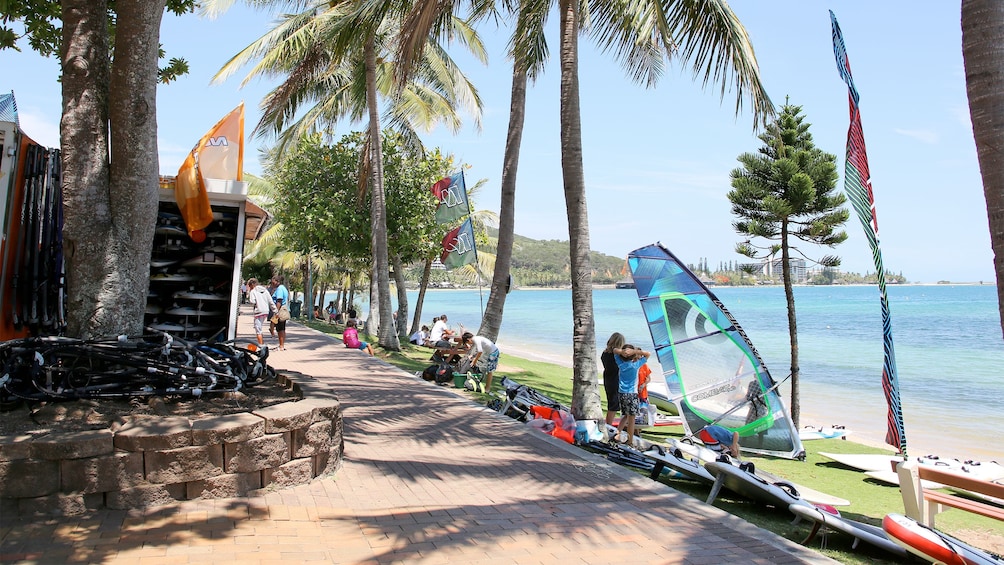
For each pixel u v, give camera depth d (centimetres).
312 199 2309
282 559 396
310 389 636
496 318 1409
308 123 2373
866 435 1300
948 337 3553
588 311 984
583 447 834
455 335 1997
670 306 1060
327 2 1978
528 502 559
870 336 3656
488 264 3228
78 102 571
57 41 812
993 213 426
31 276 662
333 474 591
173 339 589
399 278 2567
